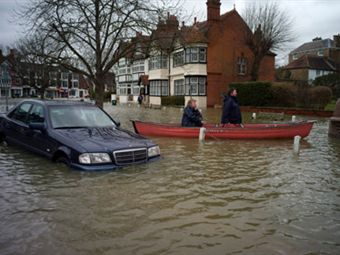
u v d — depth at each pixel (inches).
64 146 279.4
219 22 1539.1
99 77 749.9
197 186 248.7
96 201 209.6
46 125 308.8
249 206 208.7
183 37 762.8
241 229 173.3
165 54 824.3
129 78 2664.9
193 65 1512.1
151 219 184.1
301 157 370.3
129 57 816.3
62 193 222.8
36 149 319.9
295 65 2485.2
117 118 906.7
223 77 1553.9
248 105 1242.0
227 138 499.8
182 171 292.5
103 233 164.9
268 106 1181.7
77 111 338.3
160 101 1829.5
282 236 165.6
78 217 184.4
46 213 189.5
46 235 161.6
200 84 1520.7
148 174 272.5
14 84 3250.5
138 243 154.9
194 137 507.2
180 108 1398.9
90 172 263.4
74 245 151.8
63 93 4045.3
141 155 293.9
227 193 233.9
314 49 2819.9
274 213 197.2
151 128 534.6
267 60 1611.7
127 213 191.6
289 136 510.3
